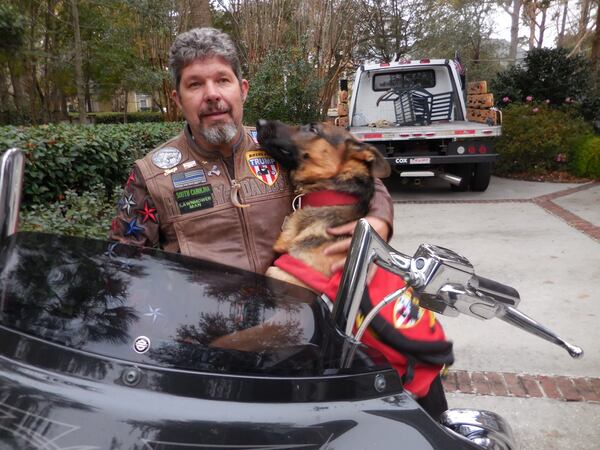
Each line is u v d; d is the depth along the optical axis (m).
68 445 0.50
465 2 11.82
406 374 0.82
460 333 2.12
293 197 1.13
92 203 2.70
